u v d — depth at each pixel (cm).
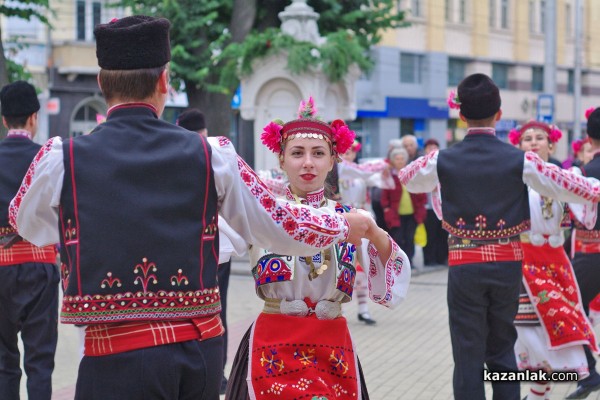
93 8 2447
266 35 1229
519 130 652
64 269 284
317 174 381
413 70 3362
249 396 363
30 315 523
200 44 1430
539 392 584
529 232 586
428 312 982
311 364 362
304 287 367
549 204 577
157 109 298
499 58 3691
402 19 1591
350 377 366
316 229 300
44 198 285
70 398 624
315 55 1204
